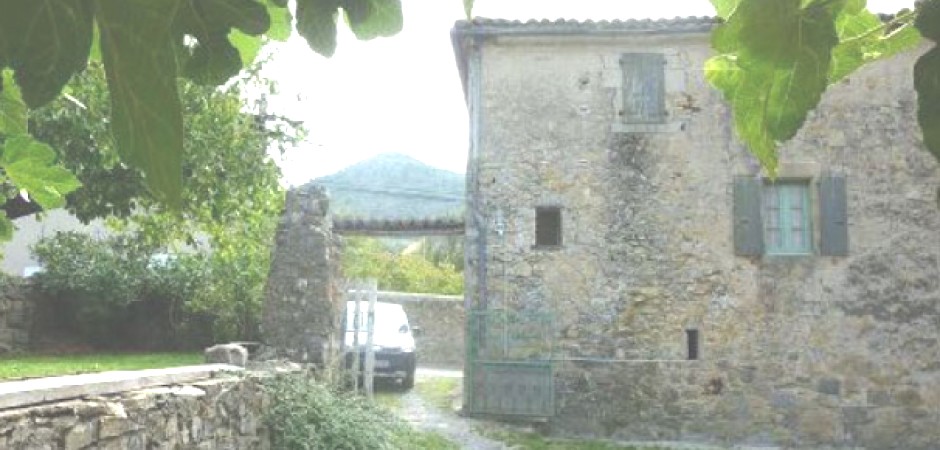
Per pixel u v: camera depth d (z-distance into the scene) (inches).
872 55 47.6
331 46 39.0
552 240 440.5
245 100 339.6
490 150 436.5
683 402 417.4
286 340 334.0
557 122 435.8
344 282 405.1
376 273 919.0
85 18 26.6
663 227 427.2
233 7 31.8
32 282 521.3
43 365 341.4
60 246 534.3
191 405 207.2
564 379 421.1
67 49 26.6
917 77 34.4
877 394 416.5
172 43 27.5
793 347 418.9
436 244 1143.0
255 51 42.3
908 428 414.6
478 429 401.1
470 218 434.0
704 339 420.2
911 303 420.8
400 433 343.6
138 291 528.7
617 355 421.1
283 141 349.7
